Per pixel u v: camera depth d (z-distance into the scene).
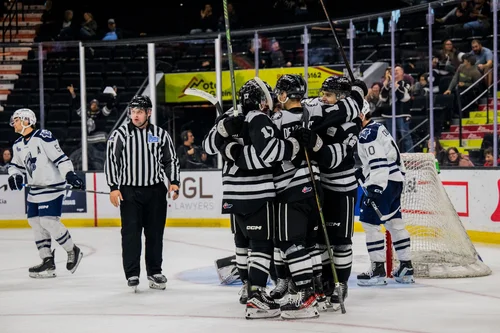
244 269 6.26
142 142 7.06
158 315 5.92
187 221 13.85
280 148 5.39
